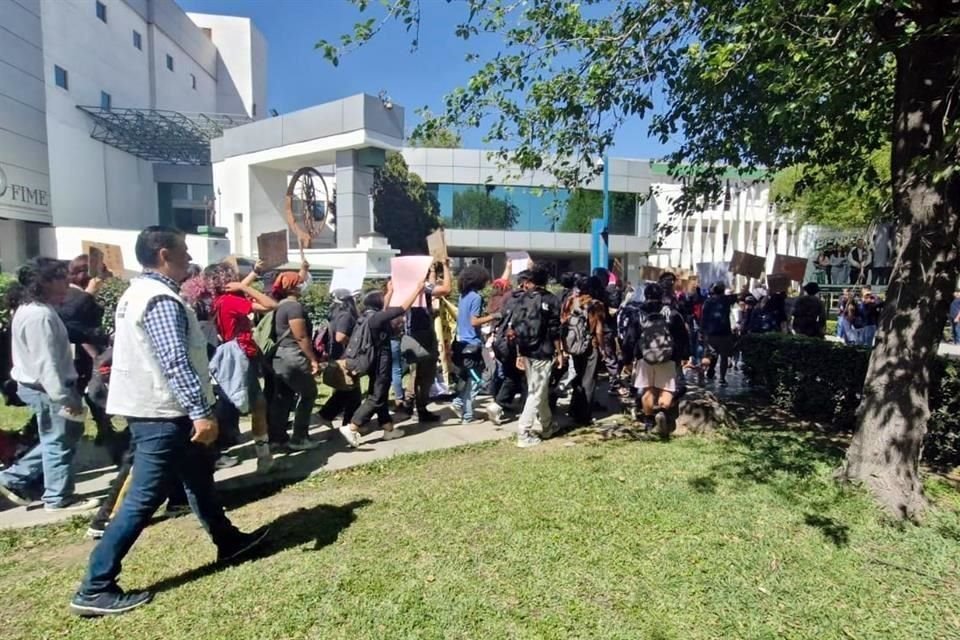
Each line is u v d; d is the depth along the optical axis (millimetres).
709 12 4910
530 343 5695
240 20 47500
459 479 4805
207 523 3387
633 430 6301
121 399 2986
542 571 3307
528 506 4184
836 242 24656
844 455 5223
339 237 19672
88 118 30109
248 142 21984
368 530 3854
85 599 2922
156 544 3771
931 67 4074
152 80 37062
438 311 7758
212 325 5523
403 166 30359
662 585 3172
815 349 6801
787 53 4266
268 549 3627
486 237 34219
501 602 3020
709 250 37688
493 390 7305
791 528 3828
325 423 6496
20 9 25094
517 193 34312
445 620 2865
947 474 5055
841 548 3576
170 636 2770
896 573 3314
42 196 26438
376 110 18875
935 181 3178
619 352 8367
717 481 4629
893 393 4250
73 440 4391
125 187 33500
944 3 3902
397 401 7379
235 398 4871
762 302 10820
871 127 6414
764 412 7230
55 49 27578
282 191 23266
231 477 5004
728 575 3271
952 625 2861
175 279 3174
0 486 4363
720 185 7355
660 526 3848
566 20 5395
